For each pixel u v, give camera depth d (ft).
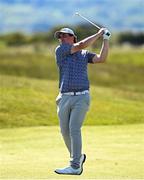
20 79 172.14
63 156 75.92
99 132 104.12
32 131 106.73
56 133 103.19
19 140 93.86
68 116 59.77
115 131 105.50
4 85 153.28
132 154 76.43
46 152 79.77
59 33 60.03
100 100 150.20
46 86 163.32
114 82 251.80
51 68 274.57
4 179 59.21
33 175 61.41
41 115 126.52
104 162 70.03
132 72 279.49
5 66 269.23
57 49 59.41
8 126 116.06
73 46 58.65
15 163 69.87
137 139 93.04
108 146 84.89
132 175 61.46
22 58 299.38
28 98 139.23
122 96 172.24
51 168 66.08
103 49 59.26
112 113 134.10
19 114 125.18
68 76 58.85
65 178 59.57
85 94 59.06
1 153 79.20
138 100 167.94
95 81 249.55
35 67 272.92
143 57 438.81
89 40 58.59
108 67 284.20
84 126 115.75
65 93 59.11
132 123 125.18
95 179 59.11
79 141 58.75
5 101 133.08
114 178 59.88
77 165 58.90
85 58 59.41
